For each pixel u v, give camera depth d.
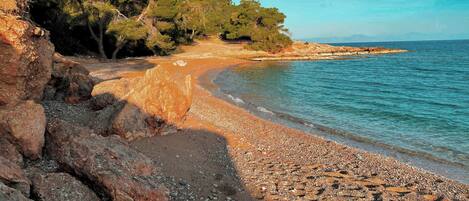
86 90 19.78
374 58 95.38
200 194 11.90
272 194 12.70
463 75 59.38
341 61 85.94
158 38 61.53
